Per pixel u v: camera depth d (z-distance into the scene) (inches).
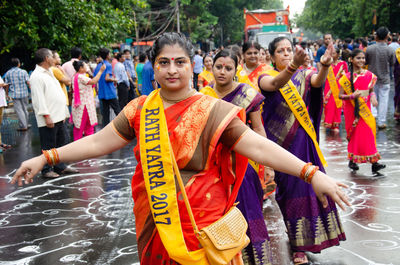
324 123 405.7
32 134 444.8
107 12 594.6
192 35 1457.9
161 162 80.3
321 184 75.1
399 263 139.0
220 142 83.4
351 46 687.7
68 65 409.4
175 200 79.4
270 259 126.9
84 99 358.9
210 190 82.3
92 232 176.9
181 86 82.3
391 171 249.0
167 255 83.0
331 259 143.9
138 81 527.2
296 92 146.9
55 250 159.9
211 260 78.7
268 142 79.4
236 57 136.8
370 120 246.2
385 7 1408.7
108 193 232.7
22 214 203.0
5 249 162.6
